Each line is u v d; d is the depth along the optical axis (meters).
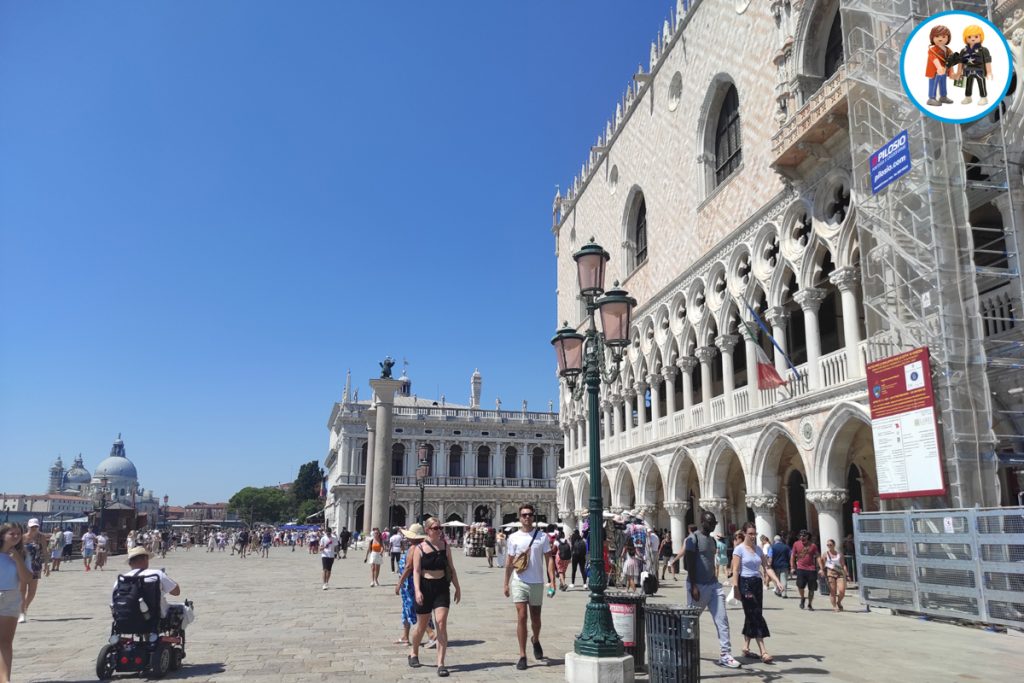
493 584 26.23
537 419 86.56
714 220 30.42
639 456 37.25
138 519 60.12
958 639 13.23
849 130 20.97
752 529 11.53
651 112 38.12
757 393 26.39
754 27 27.78
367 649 12.25
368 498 55.34
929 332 17.23
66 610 18.62
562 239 55.00
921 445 16.89
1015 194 17.72
